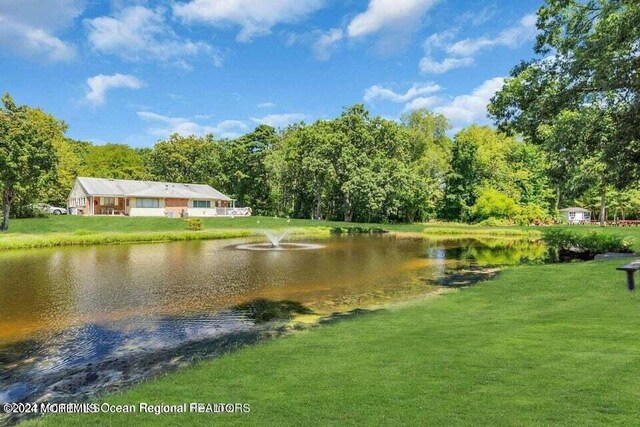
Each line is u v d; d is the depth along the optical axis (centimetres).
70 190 5338
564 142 1577
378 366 505
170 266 1686
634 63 1316
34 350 704
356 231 4128
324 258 1977
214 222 4184
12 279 1379
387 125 5728
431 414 365
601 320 678
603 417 339
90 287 1243
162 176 7094
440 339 617
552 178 1805
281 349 615
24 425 416
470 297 1014
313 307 1002
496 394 398
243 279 1389
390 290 1203
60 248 2412
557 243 2244
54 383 562
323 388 444
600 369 446
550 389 401
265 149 6594
